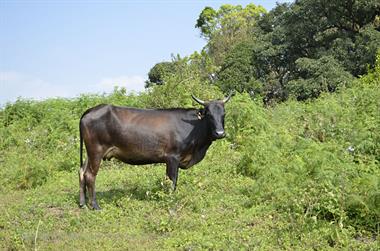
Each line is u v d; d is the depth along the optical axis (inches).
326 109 521.7
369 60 1182.3
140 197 394.9
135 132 365.4
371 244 280.8
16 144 641.0
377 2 1259.8
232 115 543.8
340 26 1396.4
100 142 365.7
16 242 303.9
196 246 287.3
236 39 1894.7
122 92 780.0
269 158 414.6
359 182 319.0
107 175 485.7
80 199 376.2
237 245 283.4
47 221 347.3
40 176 479.2
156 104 670.5
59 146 592.4
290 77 1491.1
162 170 486.3
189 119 375.2
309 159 354.0
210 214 344.5
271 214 336.5
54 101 792.9
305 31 1401.3
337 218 305.9
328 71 1200.2
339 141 445.7
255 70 1524.4
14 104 768.3
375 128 440.5
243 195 388.2
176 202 358.0
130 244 298.2
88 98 769.6
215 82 1496.1
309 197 312.5
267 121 549.3
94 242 303.4
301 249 277.6
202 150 384.5
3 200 420.2
